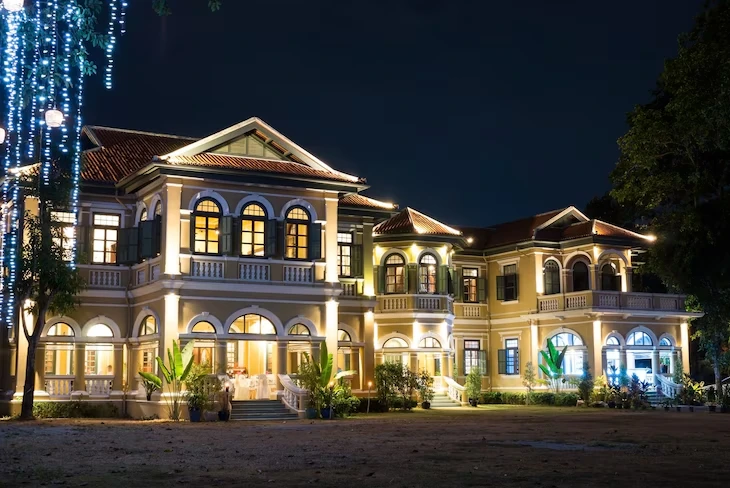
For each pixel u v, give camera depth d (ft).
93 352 103.91
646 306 135.44
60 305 93.40
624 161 105.81
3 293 89.97
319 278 103.60
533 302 139.44
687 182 100.48
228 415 91.30
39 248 90.07
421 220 129.29
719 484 40.11
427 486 39.27
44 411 97.55
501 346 145.28
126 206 106.73
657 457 52.11
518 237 143.74
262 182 100.73
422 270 126.00
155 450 56.59
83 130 116.26
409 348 123.34
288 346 103.04
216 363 96.78
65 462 49.39
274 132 103.81
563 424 84.33
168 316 94.32
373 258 126.21
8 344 104.06
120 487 39.14
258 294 99.71
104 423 86.89
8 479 41.63
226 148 102.32
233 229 98.94
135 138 119.14
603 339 131.13
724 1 86.89
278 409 96.48
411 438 66.54
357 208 115.55
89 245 104.01
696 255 103.40
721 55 85.30
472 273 147.95
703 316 131.23
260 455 53.26
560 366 132.46
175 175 95.91
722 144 86.22
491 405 135.74
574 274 140.77
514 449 57.16
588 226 139.44
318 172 105.09
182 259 95.76
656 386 133.90
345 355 114.93
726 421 89.71
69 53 36.68
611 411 114.83
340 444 61.05
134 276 104.78
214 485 39.78
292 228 103.04
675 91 93.61
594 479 41.68
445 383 126.52
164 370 91.61
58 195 90.84
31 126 43.32
